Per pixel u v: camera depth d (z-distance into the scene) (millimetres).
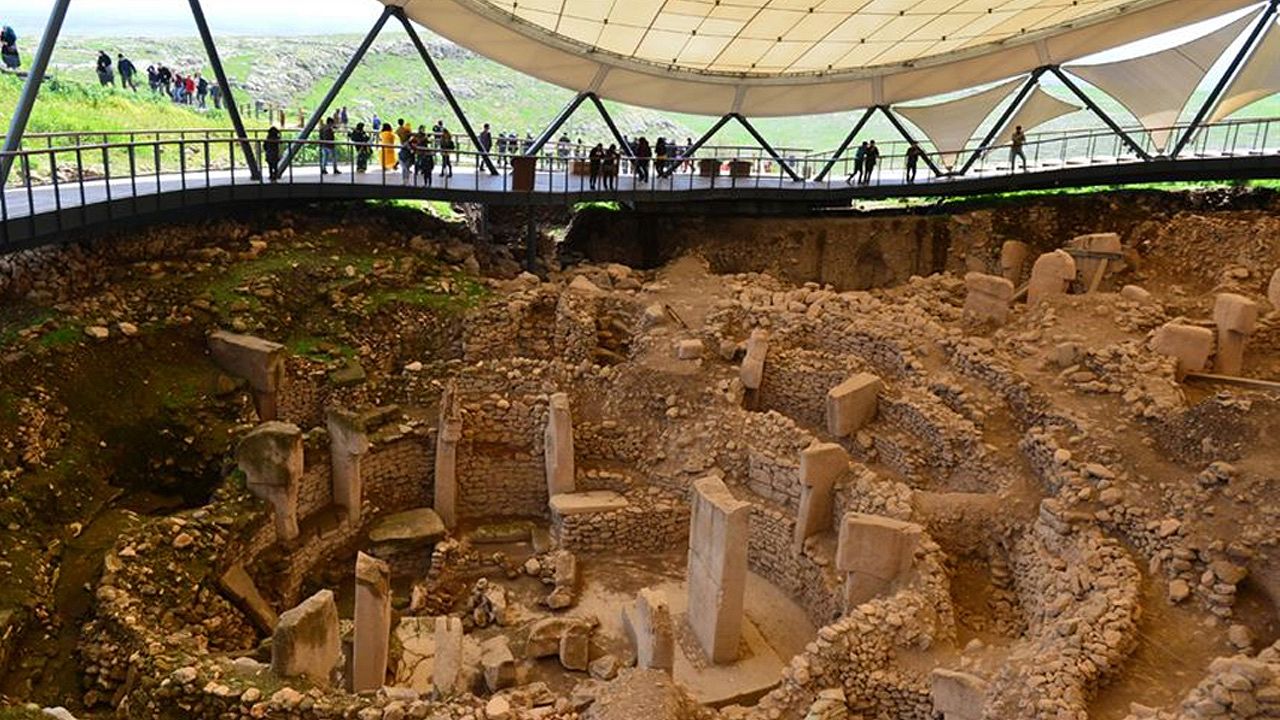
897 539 11898
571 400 17016
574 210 28469
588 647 12281
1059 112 29656
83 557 11664
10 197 16031
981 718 9273
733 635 12180
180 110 28812
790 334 18219
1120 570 10945
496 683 11617
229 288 17094
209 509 12875
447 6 22562
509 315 18781
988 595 12367
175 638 10367
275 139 19891
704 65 27469
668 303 19859
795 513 14648
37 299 15109
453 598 14273
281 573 13336
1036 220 27016
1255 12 25922
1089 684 9234
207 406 14789
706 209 27047
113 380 14367
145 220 17922
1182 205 27000
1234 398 12609
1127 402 14078
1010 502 13070
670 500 15727
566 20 23438
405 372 17031
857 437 15555
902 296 21125
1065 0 23484
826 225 26516
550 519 16156
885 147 45594
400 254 20578
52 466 12547
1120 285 21922
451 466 15789
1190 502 11641
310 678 9672
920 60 28391
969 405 15188
